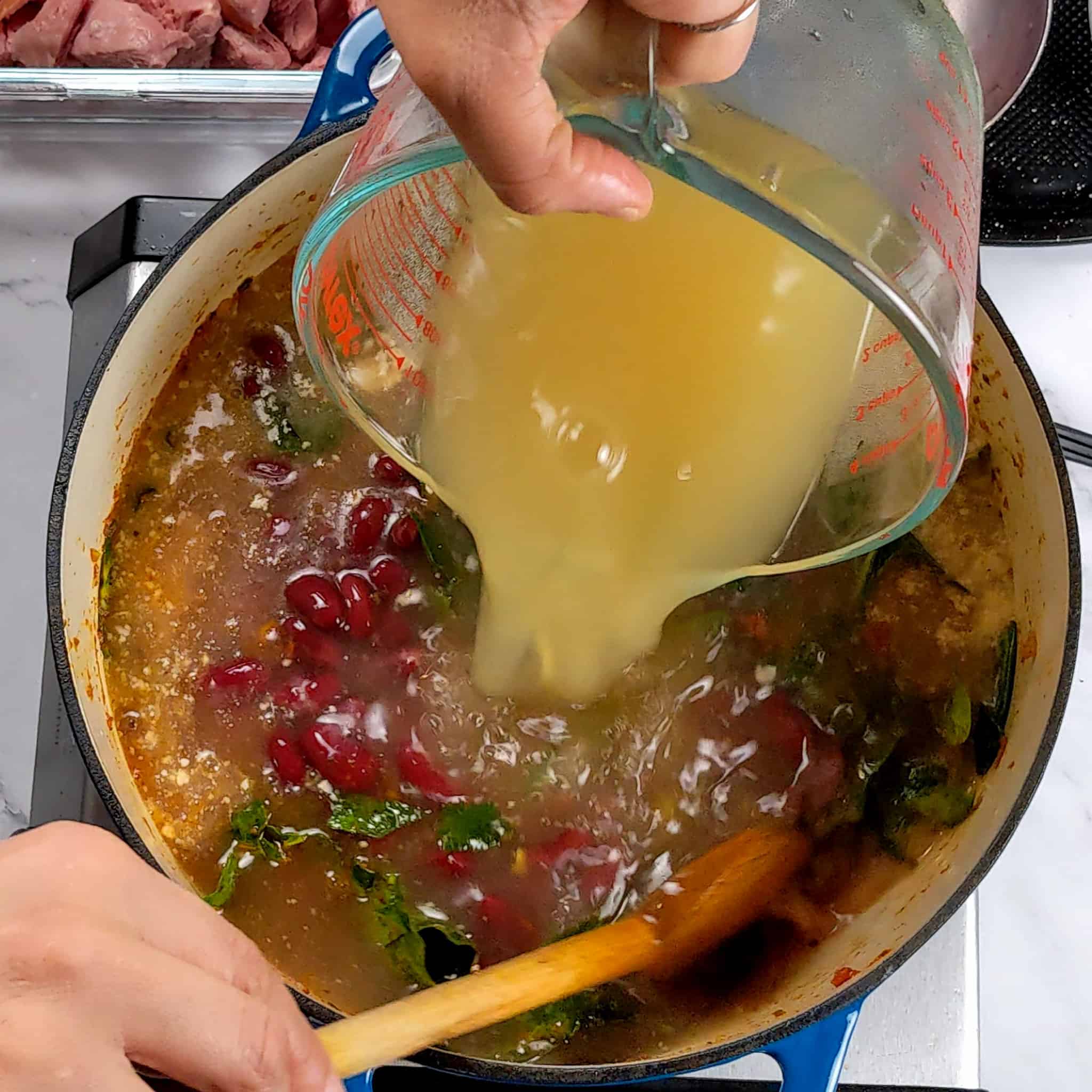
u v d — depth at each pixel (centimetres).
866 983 81
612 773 99
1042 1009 115
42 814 109
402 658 101
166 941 61
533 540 94
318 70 138
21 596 128
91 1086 56
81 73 129
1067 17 127
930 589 99
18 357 134
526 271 85
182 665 100
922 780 94
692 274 81
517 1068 79
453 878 96
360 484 106
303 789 97
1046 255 128
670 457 88
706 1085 95
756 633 101
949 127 73
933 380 68
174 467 104
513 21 48
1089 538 123
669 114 58
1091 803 119
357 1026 73
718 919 91
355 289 90
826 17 69
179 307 100
